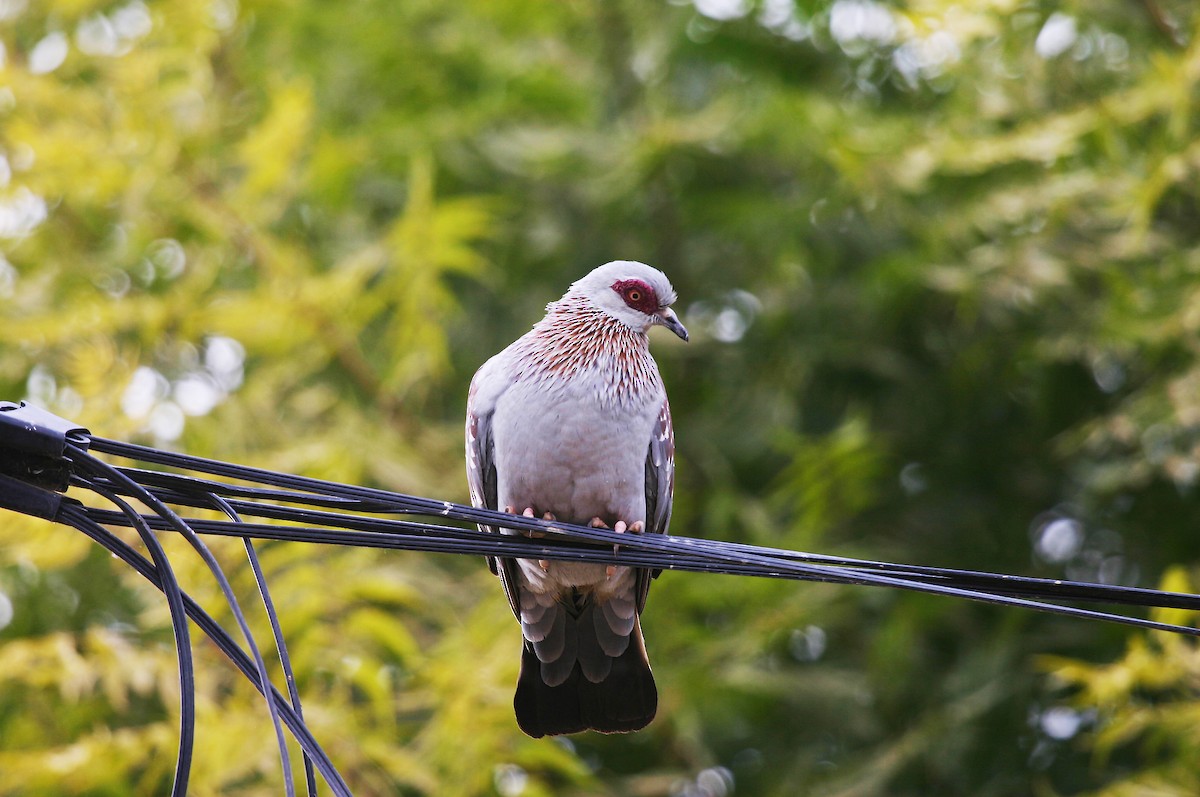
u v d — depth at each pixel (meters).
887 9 13.55
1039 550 14.40
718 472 13.86
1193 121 12.45
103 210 14.26
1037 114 13.08
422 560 13.03
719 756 14.06
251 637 4.96
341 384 14.53
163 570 5.04
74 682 10.48
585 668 7.45
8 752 12.02
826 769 13.20
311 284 12.83
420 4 16.30
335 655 11.11
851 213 14.70
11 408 5.51
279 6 15.25
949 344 14.51
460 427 14.05
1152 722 10.36
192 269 13.86
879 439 13.94
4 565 12.96
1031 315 13.91
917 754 12.91
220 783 10.49
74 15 14.51
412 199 12.44
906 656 13.22
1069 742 13.38
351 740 10.74
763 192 14.97
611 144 15.34
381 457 12.63
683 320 14.74
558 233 14.97
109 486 5.43
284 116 12.57
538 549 5.98
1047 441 14.23
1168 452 12.08
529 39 16.62
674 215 15.20
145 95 13.38
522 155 15.02
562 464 7.00
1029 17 12.92
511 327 14.80
